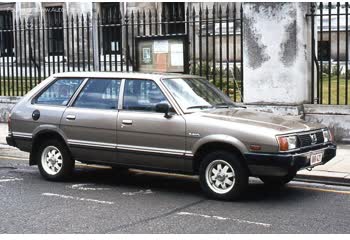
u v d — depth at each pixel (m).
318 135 7.84
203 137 7.50
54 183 8.84
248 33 12.52
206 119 7.58
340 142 11.97
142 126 7.98
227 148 7.49
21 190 8.30
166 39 13.36
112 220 6.59
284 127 7.44
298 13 12.09
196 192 8.20
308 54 12.83
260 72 12.43
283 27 12.12
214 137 7.41
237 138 7.29
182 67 13.26
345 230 6.20
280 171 7.12
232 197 7.48
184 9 26.73
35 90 9.29
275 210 7.09
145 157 8.02
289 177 8.25
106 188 8.48
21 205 7.34
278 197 7.87
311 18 12.72
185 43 13.20
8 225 6.35
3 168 10.29
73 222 6.49
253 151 7.21
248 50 12.55
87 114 8.51
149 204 7.42
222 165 7.55
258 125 7.36
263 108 12.40
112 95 8.45
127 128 8.11
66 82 8.99
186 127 7.64
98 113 8.41
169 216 6.78
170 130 7.76
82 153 8.60
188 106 7.91
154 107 7.99
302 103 12.55
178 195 7.98
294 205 7.38
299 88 12.34
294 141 7.29
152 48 13.55
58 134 8.80
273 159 7.09
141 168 8.17
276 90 12.28
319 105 12.13
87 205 7.36
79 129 8.57
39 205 7.34
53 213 6.91
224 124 7.43
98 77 8.69
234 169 7.42
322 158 7.83
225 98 8.78
